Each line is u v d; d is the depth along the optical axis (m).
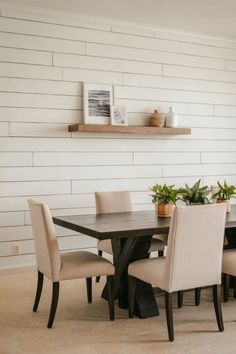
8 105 4.46
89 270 3.08
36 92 4.59
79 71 4.79
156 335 2.89
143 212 4.01
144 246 3.38
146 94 5.16
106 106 4.91
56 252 3.00
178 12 4.65
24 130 4.54
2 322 3.13
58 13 4.58
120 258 3.13
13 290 3.91
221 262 2.97
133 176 5.13
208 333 2.92
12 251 4.51
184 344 2.75
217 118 5.62
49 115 4.66
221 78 5.62
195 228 2.78
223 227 2.90
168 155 5.34
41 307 3.45
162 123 5.11
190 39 5.40
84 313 3.30
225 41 5.60
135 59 5.09
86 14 4.69
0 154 4.44
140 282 3.26
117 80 4.99
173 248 2.73
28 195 4.57
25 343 2.77
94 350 2.67
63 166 4.74
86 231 2.99
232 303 3.56
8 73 4.46
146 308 3.22
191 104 5.45
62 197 4.74
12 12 4.44
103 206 4.18
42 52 4.61
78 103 4.80
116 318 3.20
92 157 4.89
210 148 5.60
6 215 4.48
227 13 4.68
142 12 4.64
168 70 5.29
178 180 5.41
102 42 4.90
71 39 4.74
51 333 2.93
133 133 5.12
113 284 3.17
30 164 4.58
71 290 3.90
